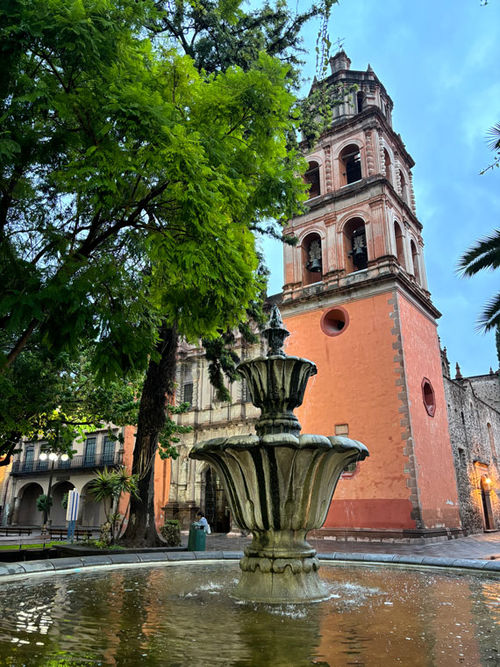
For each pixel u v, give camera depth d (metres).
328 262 25.09
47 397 13.63
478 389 40.84
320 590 5.25
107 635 3.57
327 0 10.77
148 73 5.59
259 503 5.49
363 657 3.07
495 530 28.31
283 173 7.07
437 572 7.09
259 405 6.54
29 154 5.22
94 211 6.02
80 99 5.04
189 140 4.96
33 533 30.03
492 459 32.38
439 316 26.64
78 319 5.20
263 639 3.50
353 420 21.50
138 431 14.03
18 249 6.06
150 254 5.90
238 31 15.24
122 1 5.44
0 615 4.23
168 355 14.40
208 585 5.95
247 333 16.73
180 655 3.08
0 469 40.41
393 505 19.34
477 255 15.40
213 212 5.33
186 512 27.36
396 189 27.05
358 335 22.58
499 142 11.70
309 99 17.75
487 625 3.92
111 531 12.66
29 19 4.46
